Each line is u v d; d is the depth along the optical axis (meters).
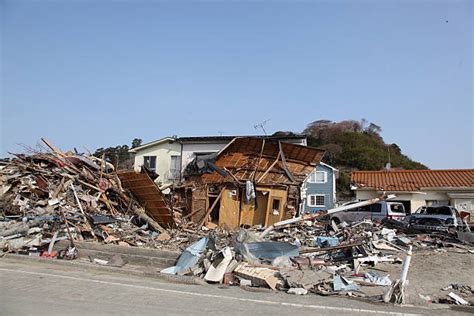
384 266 10.84
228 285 8.91
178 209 21.81
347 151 54.56
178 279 9.24
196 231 17.00
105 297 7.08
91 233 13.27
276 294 8.10
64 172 16.33
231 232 16.75
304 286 8.52
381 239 13.88
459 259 11.66
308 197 33.22
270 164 22.78
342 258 11.14
